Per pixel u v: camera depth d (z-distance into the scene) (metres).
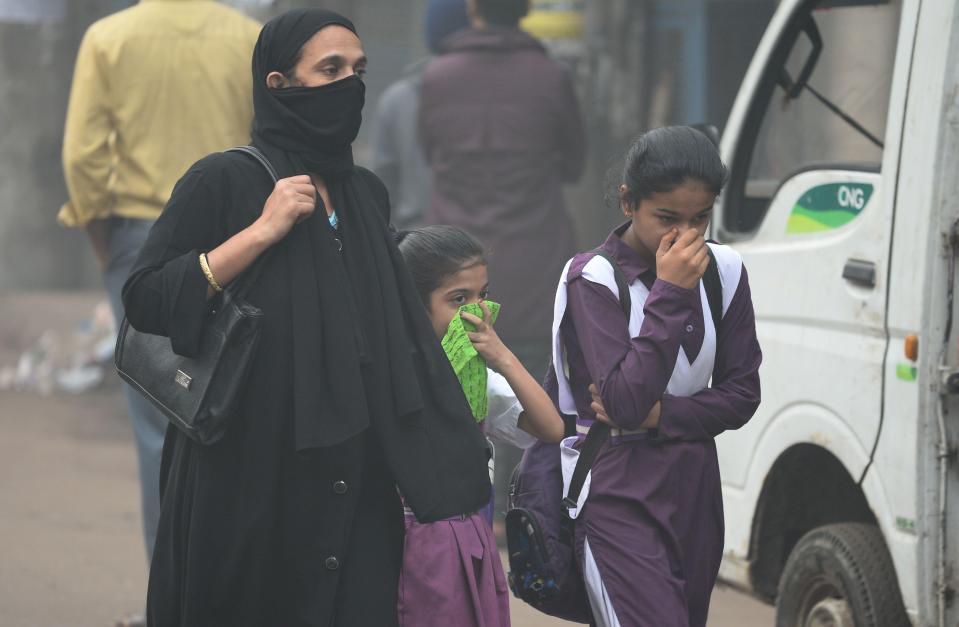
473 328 13.45
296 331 12.02
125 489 31.95
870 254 15.95
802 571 17.27
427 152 27.77
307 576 12.23
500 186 27.05
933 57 15.09
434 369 12.54
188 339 11.89
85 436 38.03
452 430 12.59
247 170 12.39
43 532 27.84
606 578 13.09
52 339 48.09
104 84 21.88
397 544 12.64
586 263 13.41
